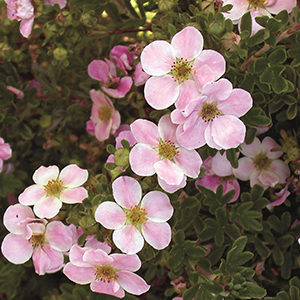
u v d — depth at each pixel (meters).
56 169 0.41
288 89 0.41
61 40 0.45
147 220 0.39
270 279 0.47
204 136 0.38
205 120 0.38
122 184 0.38
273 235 0.46
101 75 0.47
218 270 0.41
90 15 0.44
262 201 0.44
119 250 0.39
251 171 0.45
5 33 0.48
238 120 0.38
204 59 0.38
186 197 0.44
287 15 0.41
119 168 0.39
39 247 0.40
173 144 0.39
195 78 0.38
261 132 0.45
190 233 0.46
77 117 0.52
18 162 0.53
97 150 0.50
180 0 0.44
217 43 0.40
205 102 0.38
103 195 0.39
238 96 0.38
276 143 0.45
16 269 0.49
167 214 0.39
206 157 0.42
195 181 0.45
